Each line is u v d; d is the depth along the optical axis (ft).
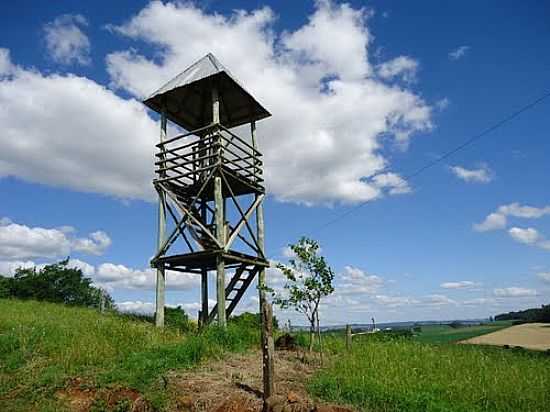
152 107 55.06
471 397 27.89
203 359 35.01
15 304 69.21
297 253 40.32
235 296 52.75
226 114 59.72
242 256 49.60
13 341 37.14
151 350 35.42
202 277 56.80
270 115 58.59
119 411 26.25
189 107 57.62
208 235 46.42
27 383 30.19
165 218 50.55
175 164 51.90
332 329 66.90
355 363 35.63
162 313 47.85
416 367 35.29
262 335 25.85
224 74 50.49
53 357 34.50
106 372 31.24
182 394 27.07
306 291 39.93
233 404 25.08
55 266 114.62
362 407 25.53
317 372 33.60
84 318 52.21
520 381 32.07
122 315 61.05
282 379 30.63
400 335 68.90
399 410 24.93
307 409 24.17
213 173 47.57
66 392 28.86
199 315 54.13
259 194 54.95
